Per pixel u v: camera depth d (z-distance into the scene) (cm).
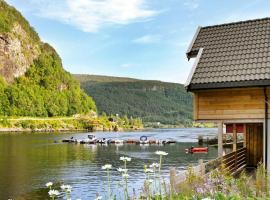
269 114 1446
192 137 9075
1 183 2859
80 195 2369
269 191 730
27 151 5478
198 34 1858
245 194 703
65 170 3525
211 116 1531
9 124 13388
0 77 16225
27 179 3023
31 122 14050
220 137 1510
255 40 1680
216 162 1344
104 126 15350
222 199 629
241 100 1493
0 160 4344
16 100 15475
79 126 15138
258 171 888
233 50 1655
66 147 6288
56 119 15425
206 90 1538
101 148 6125
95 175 3181
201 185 705
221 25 1859
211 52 1688
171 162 4091
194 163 3953
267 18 1797
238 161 1834
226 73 1520
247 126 2061
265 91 1457
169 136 9669
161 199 624
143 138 7625
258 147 2027
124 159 625
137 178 2919
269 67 1484
